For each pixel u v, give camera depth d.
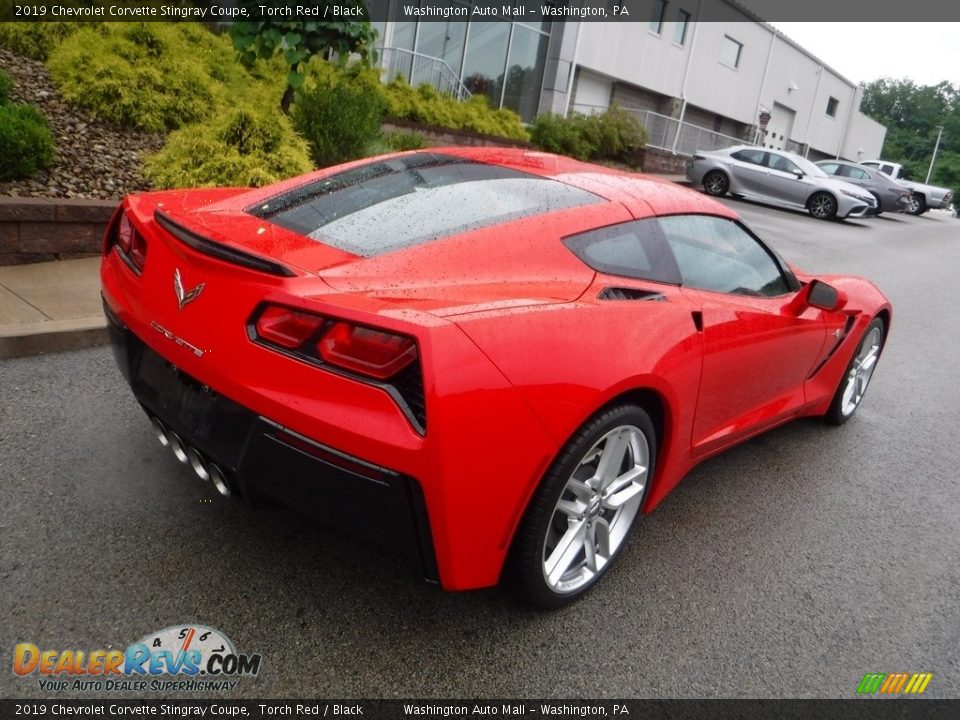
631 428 2.47
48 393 3.48
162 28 8.26
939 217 29.11
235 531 2.65
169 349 2.20
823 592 2.83
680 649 2.41
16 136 5.48
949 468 4.19
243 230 2.37
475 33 17.73
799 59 32.56
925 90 92.38
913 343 7.06
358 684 2.09
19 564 2.34
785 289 3.62
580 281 2.44
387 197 2.68
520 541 2.21
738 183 18.39
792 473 3.85
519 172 2.94
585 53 21.08
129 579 2.35
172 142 6.59
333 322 1.90
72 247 5.24
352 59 12.82
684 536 3.10
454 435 1.88
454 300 2.06
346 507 1.96
